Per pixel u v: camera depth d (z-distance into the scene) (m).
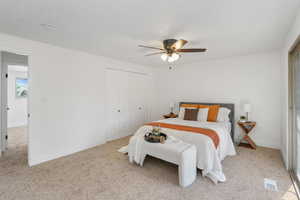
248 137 3.52
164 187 2.02
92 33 2.41
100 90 3.79
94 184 2.09
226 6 1.66
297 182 2.08
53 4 1.64
